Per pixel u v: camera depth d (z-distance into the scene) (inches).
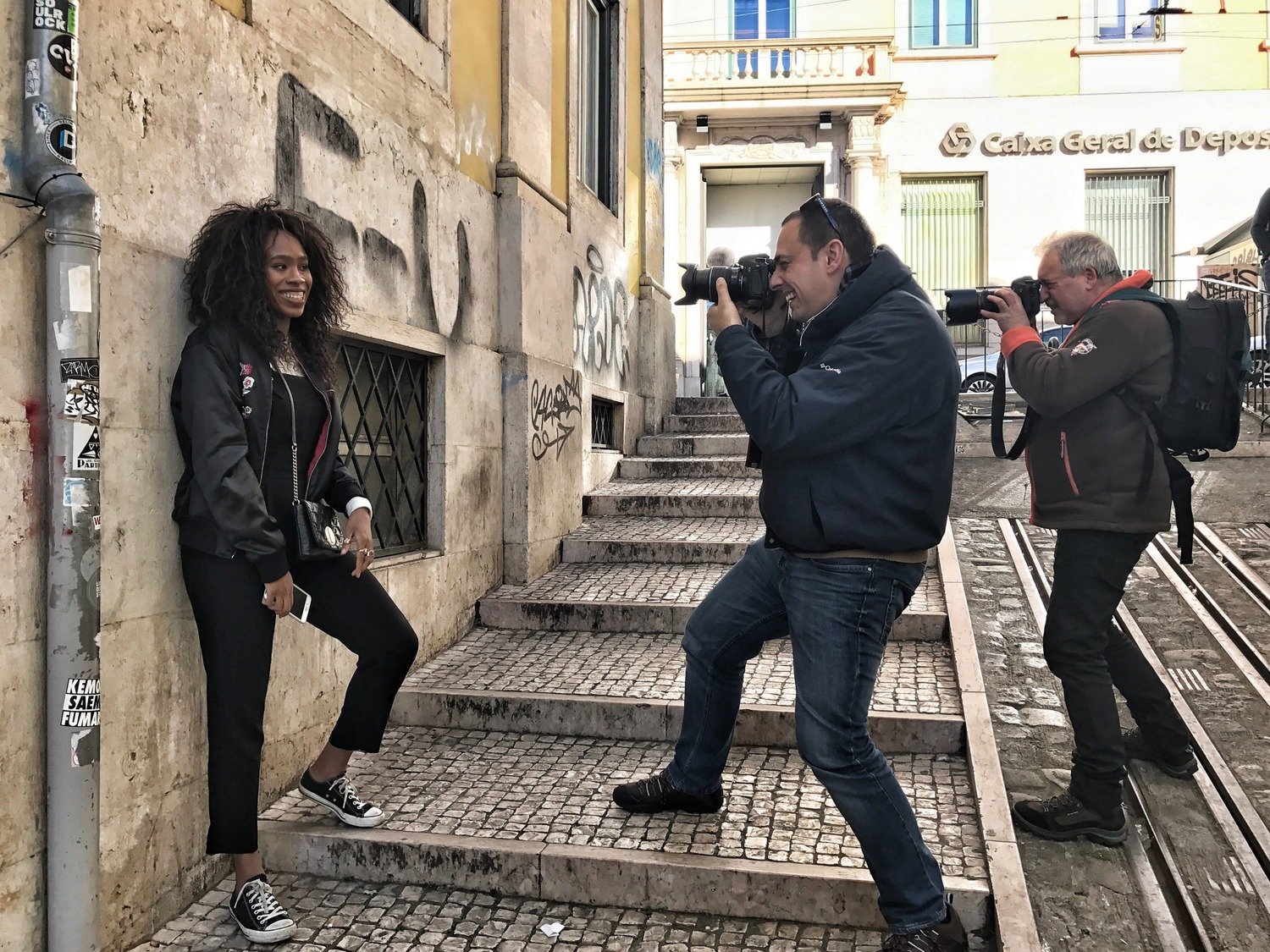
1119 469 103.8
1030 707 131.8
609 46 280.1
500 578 184.9
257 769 94.7
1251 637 146.7
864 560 84.4
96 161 87.0
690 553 197.6
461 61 172.9
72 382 80.4
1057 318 114.0
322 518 98.7
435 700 139.4
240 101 108.3
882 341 81.9
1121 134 567.5
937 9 578.9
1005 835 99.7
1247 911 94.0
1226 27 560.1
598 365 252.4
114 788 89.6
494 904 100.7
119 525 89.9
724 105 559.8
